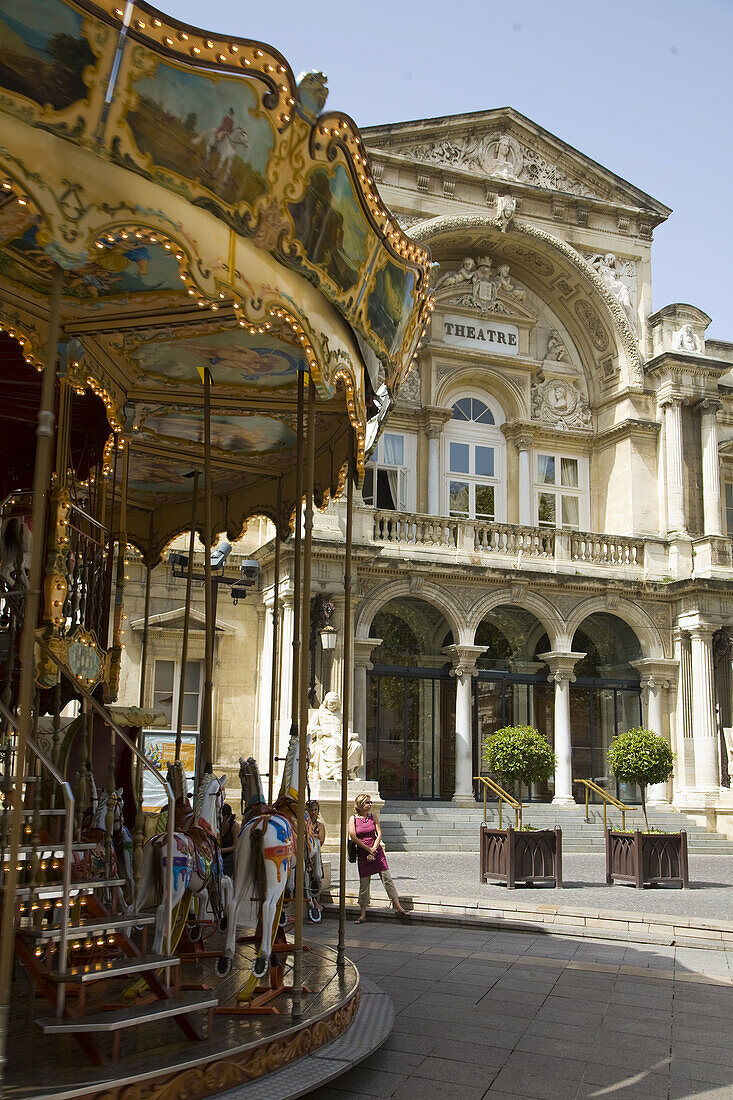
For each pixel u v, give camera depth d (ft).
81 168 20.61
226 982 29.27
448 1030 29.81
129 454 44.32
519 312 114.93
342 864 32.35
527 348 115.14
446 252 112.68
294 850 28.09
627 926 47.26
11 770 31.40
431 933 48.08
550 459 114.52
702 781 97.86
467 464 111.24
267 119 22.18
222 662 92.43
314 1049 25.03
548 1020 31.09
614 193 117.29
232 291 23.43
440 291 111.55
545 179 114.52
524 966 39.73
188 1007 21.80
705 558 104.47
